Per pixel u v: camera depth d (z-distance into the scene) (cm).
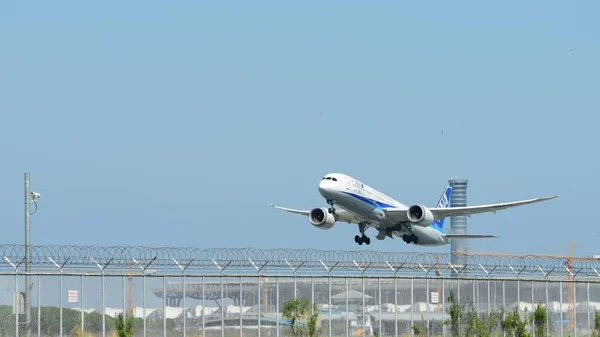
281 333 17438
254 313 17200
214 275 16875
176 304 16500
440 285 19362
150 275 16250
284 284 17612
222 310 16925
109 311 15825
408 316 18850
